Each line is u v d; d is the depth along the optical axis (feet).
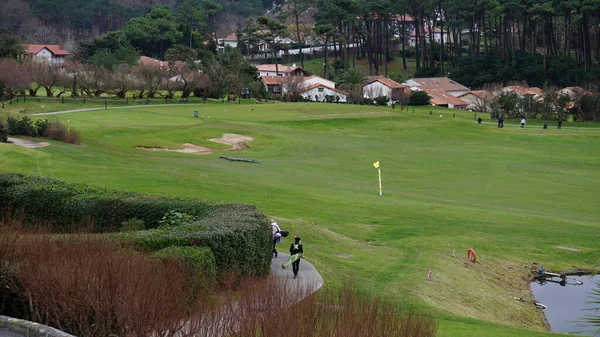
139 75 402.31
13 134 193.26
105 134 233.55
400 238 120.67
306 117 335.06
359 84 523.70
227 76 452.76
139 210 83.76
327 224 123.34
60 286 47.83
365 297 59.77
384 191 174.70
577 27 633.61
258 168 197.26
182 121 286.66
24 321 45.11
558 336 72.28
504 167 231.50
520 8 606.96
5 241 54.75
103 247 55.47
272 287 57.06
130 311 45.52
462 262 108.47
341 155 239.91
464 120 386.93
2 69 310.24
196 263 59.52
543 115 413.80
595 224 147.64
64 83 370.73
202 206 84.43
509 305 95.50
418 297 85.05
